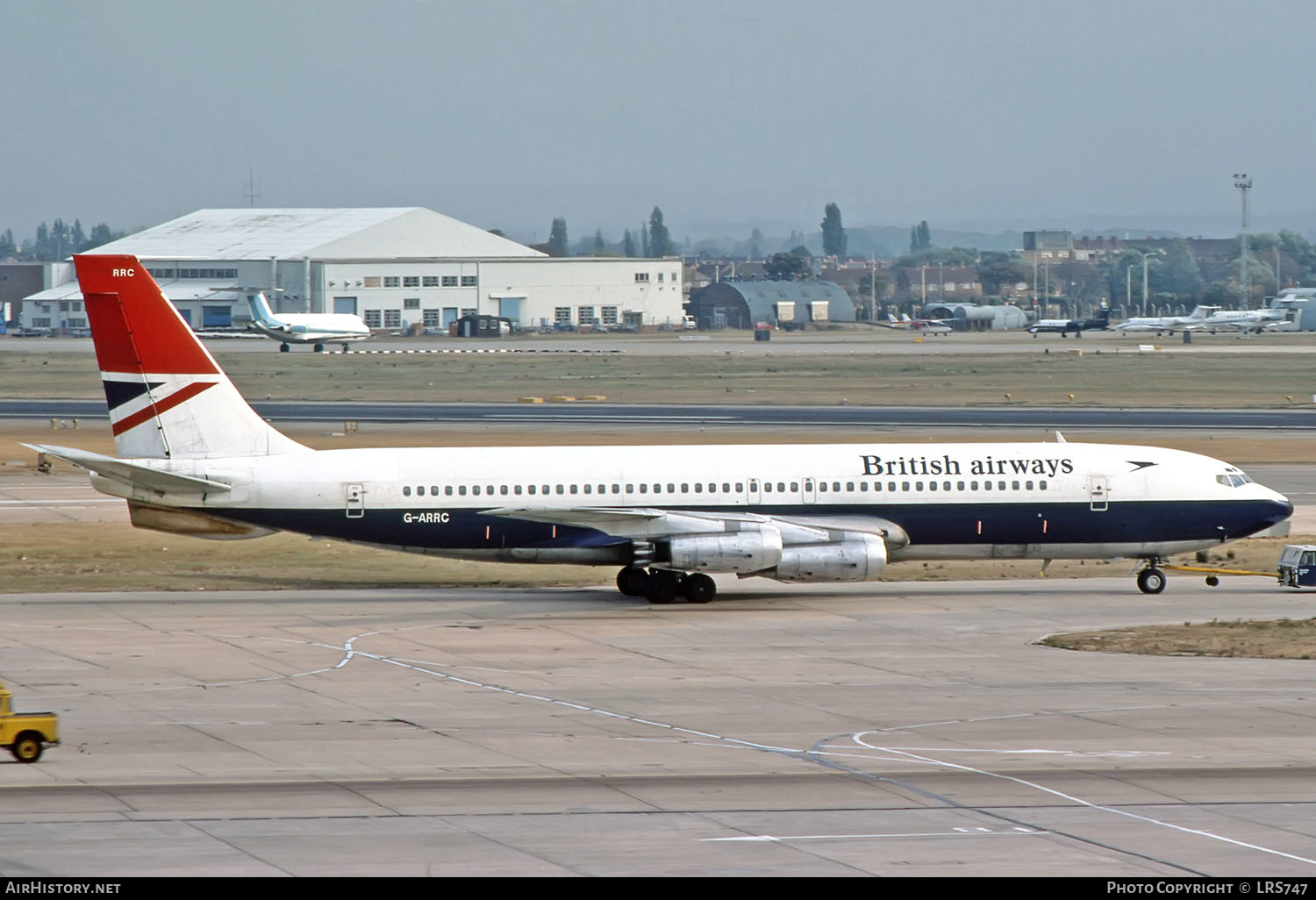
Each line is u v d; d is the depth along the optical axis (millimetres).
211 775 132375
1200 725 153875
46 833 113500
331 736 147750
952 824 117938
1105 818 119688
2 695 138375
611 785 129500
